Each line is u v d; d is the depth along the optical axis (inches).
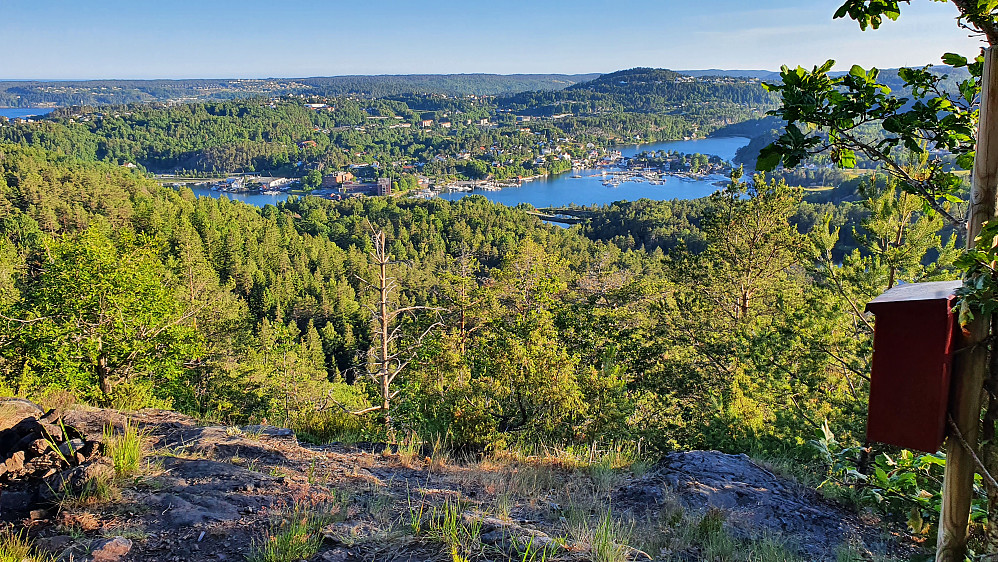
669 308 585.0
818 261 359.9
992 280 63.7
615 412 303.7
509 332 382.6
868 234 339.6
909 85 91.7
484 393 282.2
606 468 206.8
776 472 217.5
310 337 1993.1
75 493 130.3
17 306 523.8
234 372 882.8
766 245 580.4
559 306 589.0
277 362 1021.8
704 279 617.3
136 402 413.4
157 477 148.4
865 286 334.3
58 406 223.5
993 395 70.1
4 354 500.7
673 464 211.0
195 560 110.6
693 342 550.6
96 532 117.7
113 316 529.3
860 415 286.8
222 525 124.6
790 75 87.7
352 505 142.6
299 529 119.4
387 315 530.3
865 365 320.8
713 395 369.1
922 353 68.0
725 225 592.7
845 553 142.3
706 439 316.8
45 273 532.4
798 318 353.1
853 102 86.2
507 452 236.8
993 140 69.6
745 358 370.9
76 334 515.5
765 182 580.4
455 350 350.9
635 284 679.1
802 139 86.7
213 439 194.9
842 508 185.6
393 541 119.0
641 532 144.9
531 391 294.0
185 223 2930.6
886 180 328.8
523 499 166.6
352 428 260.1
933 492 125.6
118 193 3587.6
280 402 878.4
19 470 137.9
